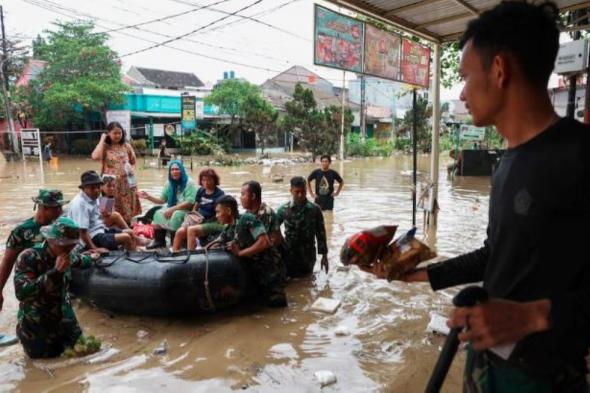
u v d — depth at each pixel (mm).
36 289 3637
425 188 8555
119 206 7078
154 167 22812
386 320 4492
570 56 5617
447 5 5898
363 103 35656
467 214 10156
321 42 5789
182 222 6664
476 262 1657
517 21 1269
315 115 27953
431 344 3945
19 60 30250
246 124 31203
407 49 7395
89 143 31391
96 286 4660
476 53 1346
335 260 6605
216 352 3863
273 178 16938
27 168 22469
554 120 1290
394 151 37469
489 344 1168
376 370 3525
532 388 1311
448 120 44219
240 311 4816
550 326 1126
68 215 5336
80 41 30000
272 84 43125
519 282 1289
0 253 6867
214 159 26469
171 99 32656
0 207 11258
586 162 1166
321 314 4684
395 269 1711
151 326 4484
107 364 3688
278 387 3299
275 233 5188
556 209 1204
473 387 1464
